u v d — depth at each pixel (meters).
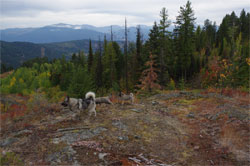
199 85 33.62
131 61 39.56
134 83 34.28
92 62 49.84
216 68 23.33
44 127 7.54
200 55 47.56
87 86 22.25
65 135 6.70
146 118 9.14
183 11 36.31
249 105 11.07
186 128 8.38
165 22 30.28
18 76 54.78
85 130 7.16
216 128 8.11
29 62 117.88
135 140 6.71
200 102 13.04
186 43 36.44
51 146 5.90
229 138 6.92
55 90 24.09
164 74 31.06
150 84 24.66
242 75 25.34
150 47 31.86
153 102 13.59
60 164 5.00
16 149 5.78
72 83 22.27
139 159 5.45
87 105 8.51
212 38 69.56
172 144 6.69
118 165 5.00
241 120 8.51
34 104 11.92
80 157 5.33
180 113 10.80
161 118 9.45
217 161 5.66
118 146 6.16
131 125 8.05
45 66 75.31
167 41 32.06
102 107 10.84
